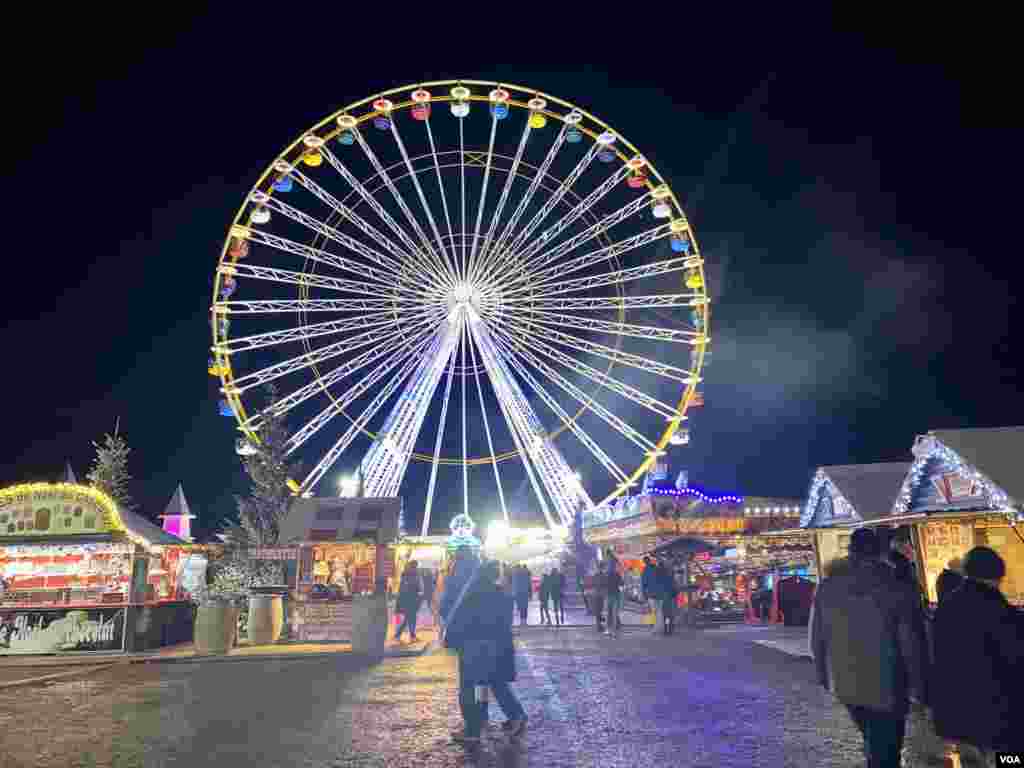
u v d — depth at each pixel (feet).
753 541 95.40
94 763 26.21
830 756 25.23
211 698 40.04
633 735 28.71
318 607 75.20
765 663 48.65
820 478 65.87
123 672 52.85
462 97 126.93
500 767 24.54
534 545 85.40
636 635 72.54
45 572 74.13
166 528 152.66
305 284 119.44
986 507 48.42
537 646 62.54
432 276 122.93
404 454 117.80
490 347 123.85
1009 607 16.79
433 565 115.96
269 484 91.97
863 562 18.35
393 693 40.63
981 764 17.89
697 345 121.60
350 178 123.03
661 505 95.14
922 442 52.13
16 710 37.29
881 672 17.11
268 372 115.34
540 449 123.54
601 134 124.47
